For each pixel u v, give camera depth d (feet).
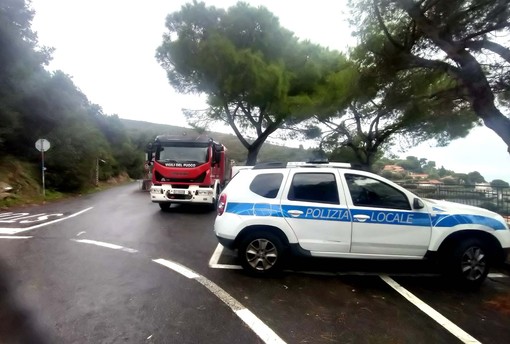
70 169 62.75
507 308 14.11
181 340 10.89
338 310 13.51
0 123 50.08
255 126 78.69
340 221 16.48
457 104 29.73
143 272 17.33
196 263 19.15
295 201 16.93
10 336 10.79
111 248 21.98
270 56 67.15
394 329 12.10
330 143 70.79
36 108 58.75
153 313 12.70
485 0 17.74
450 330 12.16
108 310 12.84
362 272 18.15
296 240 16.70
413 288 16.11
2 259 18.94
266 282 16.33
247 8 65.00
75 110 73.67
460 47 19.08
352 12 25.32
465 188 38.81
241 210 17.17
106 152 113.29
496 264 18.17
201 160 37.22
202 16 66.39
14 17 58.23
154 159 37.65
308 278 17.04
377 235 16.38
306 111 62.28
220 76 63.98
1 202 43.09
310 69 66.39
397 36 23.73
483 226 16.29
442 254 16.65
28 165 57.16
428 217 16.47
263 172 17.90
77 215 36.17
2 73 53.11
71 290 14.69
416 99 28.76
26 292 14.34
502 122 19.22
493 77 21.86
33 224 30.32
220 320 12.31
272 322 12.30
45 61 65.26
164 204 39.52
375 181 16.98
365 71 28.04
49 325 11.59
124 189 83.05
